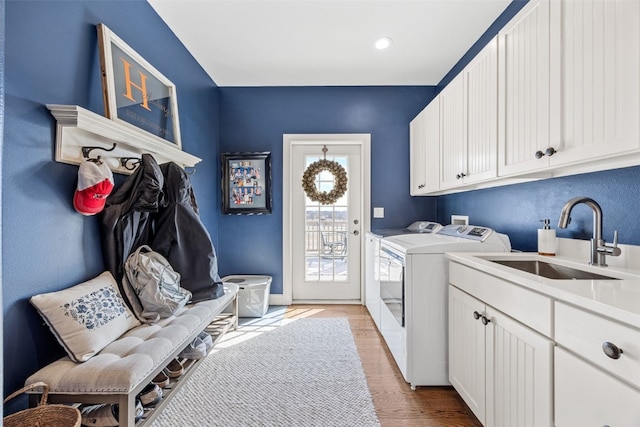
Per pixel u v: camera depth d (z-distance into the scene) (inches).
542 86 50.9
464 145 80.0
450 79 115.2
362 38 94.4
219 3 78.9
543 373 39.2
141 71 72.2
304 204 135.2
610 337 30.6
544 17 50.1
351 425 58.3
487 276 52.3
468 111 77.5
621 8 37.6
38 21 47.7
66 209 52.4
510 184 78.8
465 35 92.6
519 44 56.8
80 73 56.0
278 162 130.9
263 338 96.4
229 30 90.7
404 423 59.0
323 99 130.0
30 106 46.3
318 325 107.1
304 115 130.3
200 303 71.4
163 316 61.8
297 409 62.9
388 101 129.8
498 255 61.5
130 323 56.3
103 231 59.8
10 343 43.3
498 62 63.6
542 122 51.0
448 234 92.4
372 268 110.5
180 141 89.4
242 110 130.6
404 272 71.1
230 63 110.4
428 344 70.2
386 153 130.2
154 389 53.3
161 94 81.5
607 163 45.8
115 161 62.7
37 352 47.1
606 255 49.6
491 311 51.1
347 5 79.7
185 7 80.4
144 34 76.7
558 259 55.9
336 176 129.2
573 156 44.9
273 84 128.3
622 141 37.8
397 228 130.2
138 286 60.6
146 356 46.6
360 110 130.0
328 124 130.2
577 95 44.2
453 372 65.8
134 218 64.8
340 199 134.6
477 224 96.8
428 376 70.1
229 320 96.4
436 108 99.7
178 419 59.8
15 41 44.2
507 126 60.8
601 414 31.4
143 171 61.7
